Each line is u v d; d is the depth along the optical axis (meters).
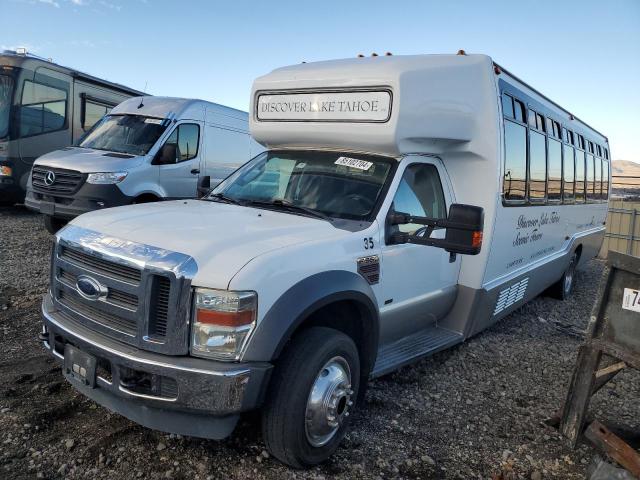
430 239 4.00
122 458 3.31
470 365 5.44
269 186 4.69
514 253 6.17
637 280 3.35
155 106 10.12
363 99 4.36
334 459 3.55
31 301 6.05
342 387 3.49
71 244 3.46
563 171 7.95
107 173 8.63
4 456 3.22
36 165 9.27
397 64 4.41
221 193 4.84
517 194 5.94
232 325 2.95
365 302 3.73
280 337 3.07
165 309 3.04
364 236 3.89
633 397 4.98
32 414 3.68
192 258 3.04
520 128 5.99
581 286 10.68
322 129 4.59
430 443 3.87
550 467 3.71
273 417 3.19
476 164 5.19
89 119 13.88
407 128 4.29
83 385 3.32
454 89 4.76
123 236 3.32
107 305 3.21
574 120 8.66
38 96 12.55
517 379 5.21
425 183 4.80
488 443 3.96
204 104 10.50
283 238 3.44
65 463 3.21
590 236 9.96
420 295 4.73
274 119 4.93
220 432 3.08
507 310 6.52
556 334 6.93
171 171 9.68
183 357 2.99
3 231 10.34
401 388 4.73
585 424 3.68
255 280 3.00
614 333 3.47
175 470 3.25
